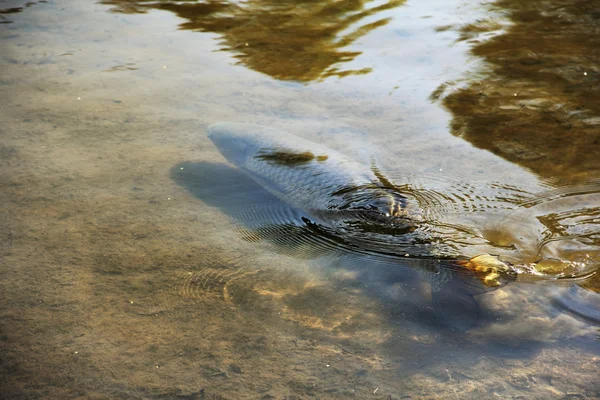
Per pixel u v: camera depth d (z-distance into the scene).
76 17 9.20
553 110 5.85
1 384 2.94
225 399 2.86
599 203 4.24
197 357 3.12
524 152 5.09
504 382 2.92
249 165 4.79
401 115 5.88
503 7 9.15
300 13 9.23
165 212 4.44
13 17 9.20
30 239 4.10
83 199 4.58
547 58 7.13
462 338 3.22
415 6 9.40
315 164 4.63
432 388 2.91
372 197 4.16
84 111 6.08
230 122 5.57
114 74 7.06
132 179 4.87
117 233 4.18
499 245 3.79
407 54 7.47
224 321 3.38
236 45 7.96
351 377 2.99
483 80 6.62
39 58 7.55
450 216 4.10
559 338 3.17
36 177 4.86
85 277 3.73
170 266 3.85
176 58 7.55
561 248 3.75
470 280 3.52
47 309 3.46
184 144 5.43
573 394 2.82
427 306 3.48
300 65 7.25
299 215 4.33
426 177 4.67
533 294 3.46
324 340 3.24
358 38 8.09
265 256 3.96
